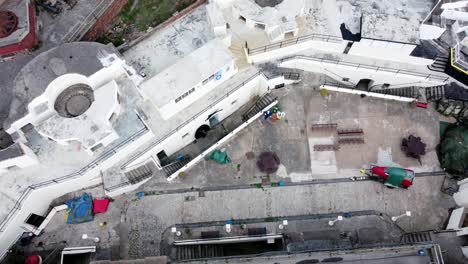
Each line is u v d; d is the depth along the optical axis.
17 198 29.20
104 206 31.59
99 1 38.28
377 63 35.62
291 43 34.38
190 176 33.25
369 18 33.69
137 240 31.02
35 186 29.53
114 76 32.56
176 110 32.34
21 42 35.09
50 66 30.84
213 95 33.38
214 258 27.59
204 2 36.97
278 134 34.78
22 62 35.81
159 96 30.36
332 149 34.31
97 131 29.14
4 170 29.61
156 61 34.88
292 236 31.53
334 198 32.88
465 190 31.77
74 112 31.09
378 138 35.00
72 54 31.38
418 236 31.42
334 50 35.72
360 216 32.34
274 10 33.50
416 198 33.16
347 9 35.25
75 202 31.62
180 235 31.23
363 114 35.78
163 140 31.61
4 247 29.59
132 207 31.95
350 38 33.91
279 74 34.66
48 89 29.84
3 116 33.12
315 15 35.91
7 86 34.72
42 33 37.16
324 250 27.75
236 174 33.38
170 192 32.59
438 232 31.11
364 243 31.33
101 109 29.62
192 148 35.72
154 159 32.78
